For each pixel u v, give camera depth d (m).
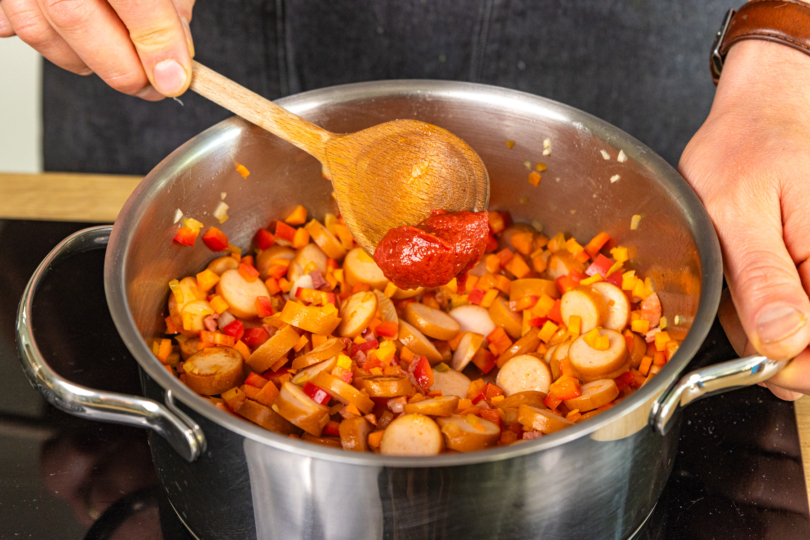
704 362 0.53
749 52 0.53
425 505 0.41
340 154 0.51
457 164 0.52
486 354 0.55
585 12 0.67
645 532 0.47
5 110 0.81
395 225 0.52
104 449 0.49
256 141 0.53
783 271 0.45
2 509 0.47
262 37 0.69
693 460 0.49
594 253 0.56
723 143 0.51
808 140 0.49
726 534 0.47
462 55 0.69
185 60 0.48
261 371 0.52
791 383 0.46
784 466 0.49
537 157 0.55
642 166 0.51
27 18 0.48
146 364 0.42
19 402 0.50
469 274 0.58
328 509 0.41
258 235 0.57
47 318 0.54
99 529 0.46
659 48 0.68
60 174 0.63
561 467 0.41
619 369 0.51
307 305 0.54
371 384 0.49
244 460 0.41
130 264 0.47
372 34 0.68
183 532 0.47
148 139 0.74
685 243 0.49
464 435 0.46
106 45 0.47
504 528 0.42
